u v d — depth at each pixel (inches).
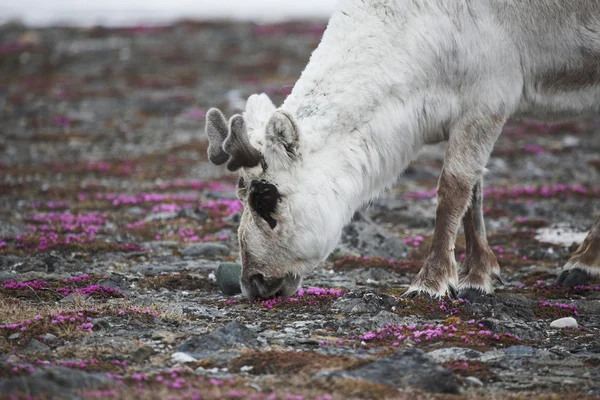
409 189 1528.1
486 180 1609.3
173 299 749.9
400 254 1007.6
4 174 1612.9
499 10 691.4
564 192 1432.1
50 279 818.2
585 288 786.2
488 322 641.0
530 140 2034.9
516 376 535.8
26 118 2384.4
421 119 694.5
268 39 4168.3
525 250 1042.1
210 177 1637.6
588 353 591.5
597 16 713.0
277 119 620.4
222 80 3134.8
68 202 1353.3
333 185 650.8
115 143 2036.2
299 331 634.2
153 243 1051.9
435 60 684.7
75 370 501.4
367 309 684.7
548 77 732.7
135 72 3373.5
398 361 524.4
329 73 671.8
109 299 732.7
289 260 660.7
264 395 464.4
